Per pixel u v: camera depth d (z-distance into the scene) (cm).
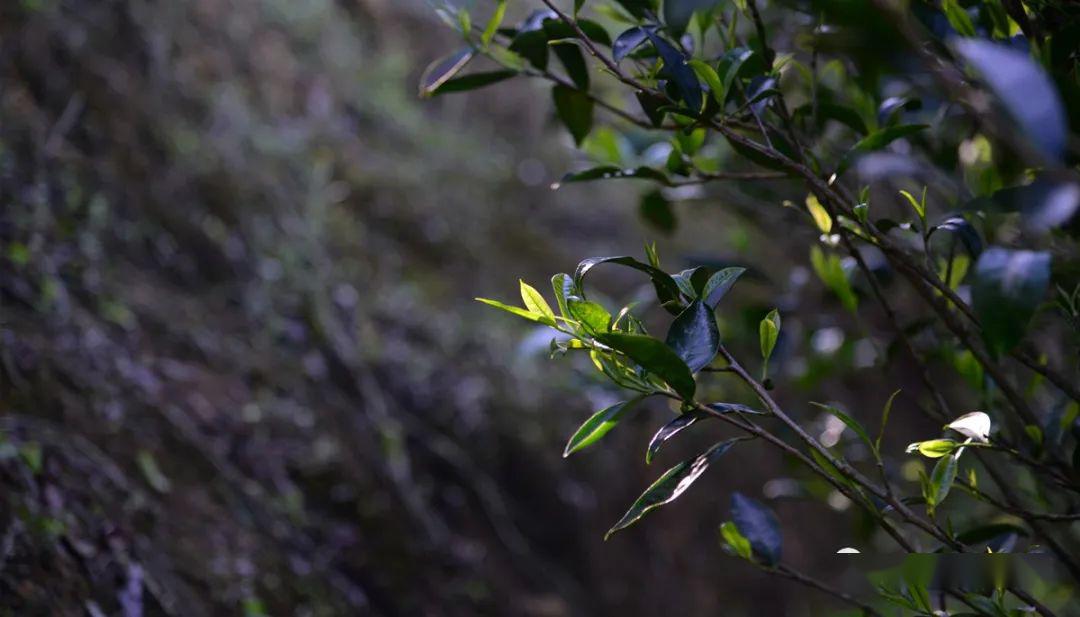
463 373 282
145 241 248
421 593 224
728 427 308
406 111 375
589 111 154
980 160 147
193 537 190
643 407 195
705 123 138
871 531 166
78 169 241
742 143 138
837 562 285
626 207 388
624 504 284
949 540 134
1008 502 147
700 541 292
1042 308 142
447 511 251
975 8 139
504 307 132
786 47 164
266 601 192
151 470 192
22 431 182
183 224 259
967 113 146
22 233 211
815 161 146
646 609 270
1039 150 116
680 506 294
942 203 162
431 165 357
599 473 283
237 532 197
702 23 150
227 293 255
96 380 198
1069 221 132
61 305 205
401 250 317
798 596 285
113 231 241
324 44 363
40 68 250
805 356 189
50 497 177
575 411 289
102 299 220
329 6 373
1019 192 126
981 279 119
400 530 232
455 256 326
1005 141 129
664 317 297
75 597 171
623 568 273
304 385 245
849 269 158
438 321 295
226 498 202
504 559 250
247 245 268
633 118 152
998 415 155
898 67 127
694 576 283
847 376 210
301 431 233
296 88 341
